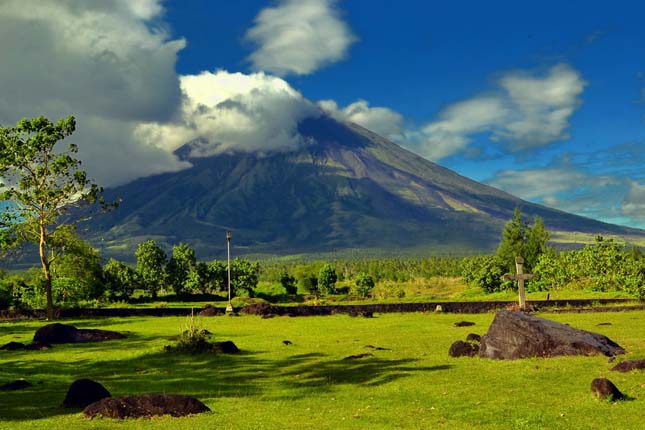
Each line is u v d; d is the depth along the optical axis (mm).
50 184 63219
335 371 24625
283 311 62000
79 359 29922
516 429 14266
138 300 108938
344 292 128250
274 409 17781
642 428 13805
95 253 90750
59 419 16312
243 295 116438
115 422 15836
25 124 61312
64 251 80938
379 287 154750
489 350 25656
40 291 76250
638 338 30047
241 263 119562
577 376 20406
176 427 15141
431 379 21672
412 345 32000
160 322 53781
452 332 38406
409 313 58000
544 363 23188
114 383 23125
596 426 14164
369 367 25141
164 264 116562
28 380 24172
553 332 25359
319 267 123688
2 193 61031
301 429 14891
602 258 76812
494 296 87000
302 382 22516
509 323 26109
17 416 17000
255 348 32969
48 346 34469
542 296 77312
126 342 36875
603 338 25969
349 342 34656
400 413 16656
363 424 15391
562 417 15141
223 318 57531
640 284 60875
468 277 110312
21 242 65312
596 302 58062
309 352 30734
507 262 115188
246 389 21375
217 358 29188
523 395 18047
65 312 63656
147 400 17062
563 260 86875
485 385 19938
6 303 77250
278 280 125688
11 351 33188
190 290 116875
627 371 20391
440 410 16797
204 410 17344
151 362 28438
